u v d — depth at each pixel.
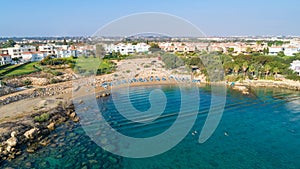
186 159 30.14
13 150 31.47
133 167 28.50
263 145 33.81
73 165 28.86
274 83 76.31
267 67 82.00
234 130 38.81
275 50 134.62
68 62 98.25
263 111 49.00
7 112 46.84
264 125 41.16
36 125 39.22
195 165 28.89
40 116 42.97
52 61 97.50
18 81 71.94
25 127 37.97
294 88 70.06
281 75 83.69
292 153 31.50
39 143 34.22
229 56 93.44
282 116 45.91
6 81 68.56
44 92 63.69
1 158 29.55
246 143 34.34
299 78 75.81
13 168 27.88
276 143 34.38
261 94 64.06
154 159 30.16
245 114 46.88
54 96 61.28
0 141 32.84
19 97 57.91
